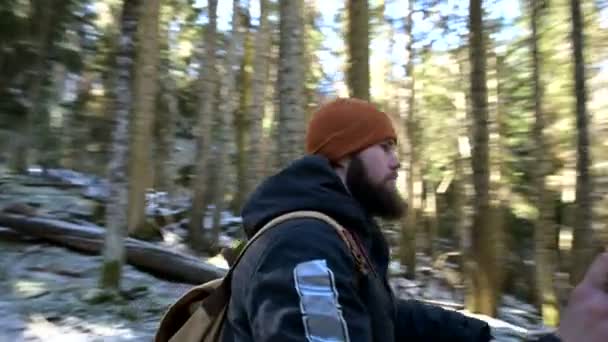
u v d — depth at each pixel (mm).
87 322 7512
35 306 7949
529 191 22328
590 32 17953
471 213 13539
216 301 1735
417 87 25531
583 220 12719
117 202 8836
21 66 16172
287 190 1673
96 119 20625
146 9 13414
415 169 22516
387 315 1649
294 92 8461
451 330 2025
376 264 1733
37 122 18109
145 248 10578
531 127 21859
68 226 11609
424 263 22406
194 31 23094
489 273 12953
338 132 1767
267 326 1457
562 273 19375
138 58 12664
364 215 1686
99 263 10539
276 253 1529
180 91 23203
